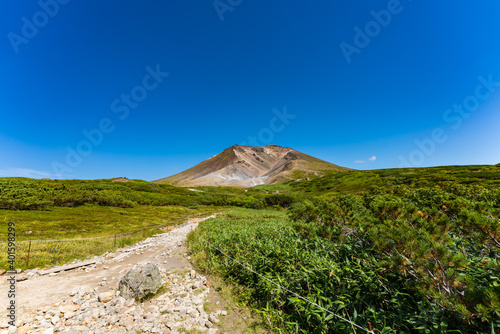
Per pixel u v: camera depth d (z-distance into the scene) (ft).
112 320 20.26
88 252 51.42
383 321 14.15
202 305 23.36
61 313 21.66
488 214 18.15
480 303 10.35
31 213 99.04
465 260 11.48
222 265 34.83
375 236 15.75
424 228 15.08
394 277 16.20
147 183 288.92
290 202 260.21
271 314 19.62
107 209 136.36
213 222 94.27
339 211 24.84
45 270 36.78
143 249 56.90
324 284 19.40
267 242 34.73
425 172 275.18
